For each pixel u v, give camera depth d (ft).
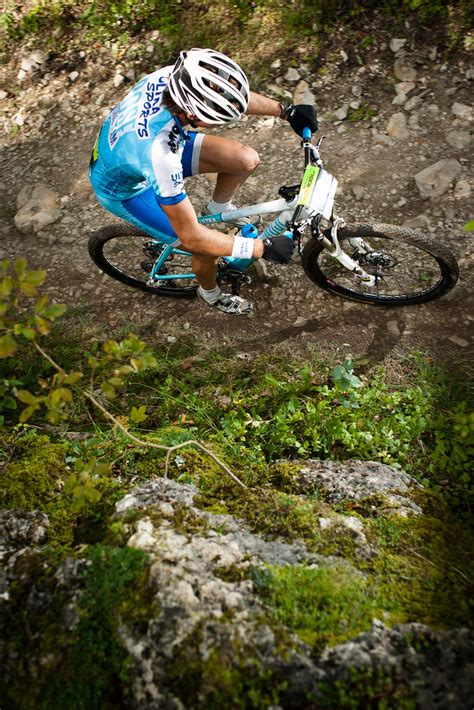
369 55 14.10
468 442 8.54
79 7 16.02
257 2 15.10
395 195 12.39
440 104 13.30
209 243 7.80
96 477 7.82
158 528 6.63
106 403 10.32
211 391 10.36
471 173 12.21
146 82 7.47
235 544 6.60
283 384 10.15
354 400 9.49
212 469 8.10
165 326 11.50
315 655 5.43
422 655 5.50
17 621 6.09
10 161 14.88
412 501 7.75
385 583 6.29
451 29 13.71
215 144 8.96
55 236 13.20
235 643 5.44
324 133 13.61
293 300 11.40
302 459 8.84
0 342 6.17
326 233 9.06
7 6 16.63
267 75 14.49
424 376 9.95
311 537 6.81
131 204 8.61
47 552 6.72
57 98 15.55
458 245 11.41
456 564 6.73
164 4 15.49
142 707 5.27
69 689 5.58
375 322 10.84
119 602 5.91
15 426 9.71
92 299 12.14
